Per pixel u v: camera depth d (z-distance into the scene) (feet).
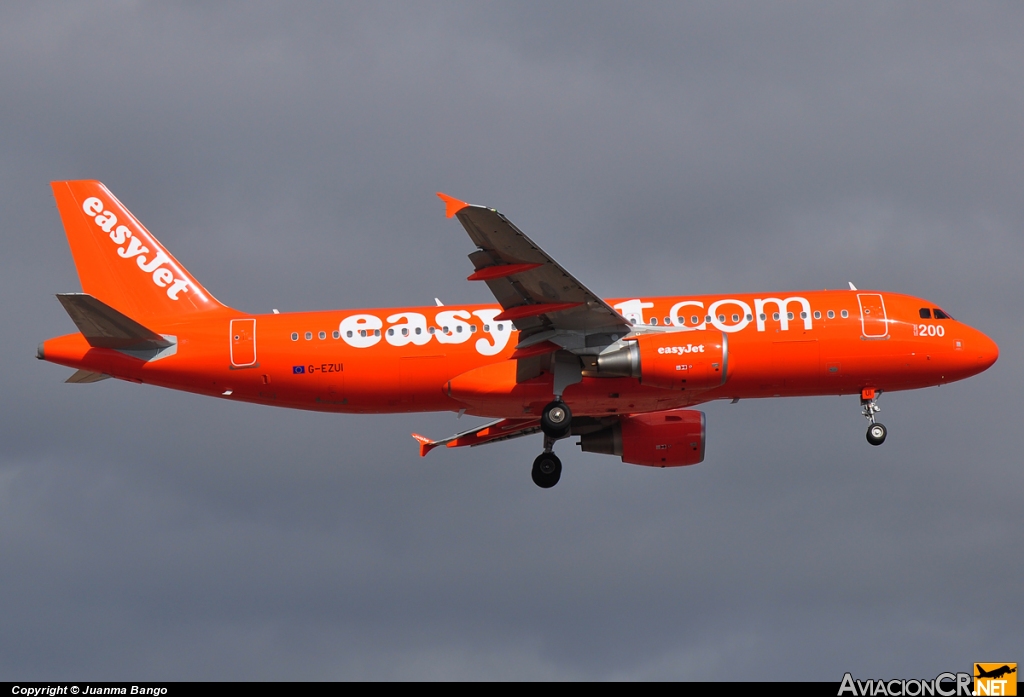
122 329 456.86
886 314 467.52
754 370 462.19
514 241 414.00
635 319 462.19
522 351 451.53
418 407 474.90
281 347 464.65
